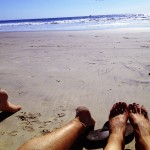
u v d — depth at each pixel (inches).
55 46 283.1
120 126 79.6
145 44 257.1
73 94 116.8
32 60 200.2
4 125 89.3
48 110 100.3
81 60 190.2
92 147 74.1
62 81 137.3
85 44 286.5
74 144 73.8
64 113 97.0
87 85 128.8
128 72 148.8
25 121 91.6
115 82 131.6
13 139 79.9
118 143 68.7
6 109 97.3
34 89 126.0
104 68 161.0
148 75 140.6
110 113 90.1
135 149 72.1
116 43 279.4
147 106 101.1
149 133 74.2
